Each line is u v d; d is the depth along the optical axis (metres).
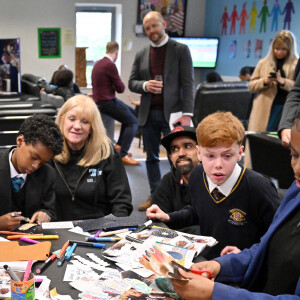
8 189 1.68
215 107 5.04
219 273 1.28
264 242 1.25
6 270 1.07
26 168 1.61
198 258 1.33
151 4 7.96
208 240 1.44
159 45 3.47
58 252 1.34
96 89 5.07
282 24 6.09
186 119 3.50
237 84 5.00
